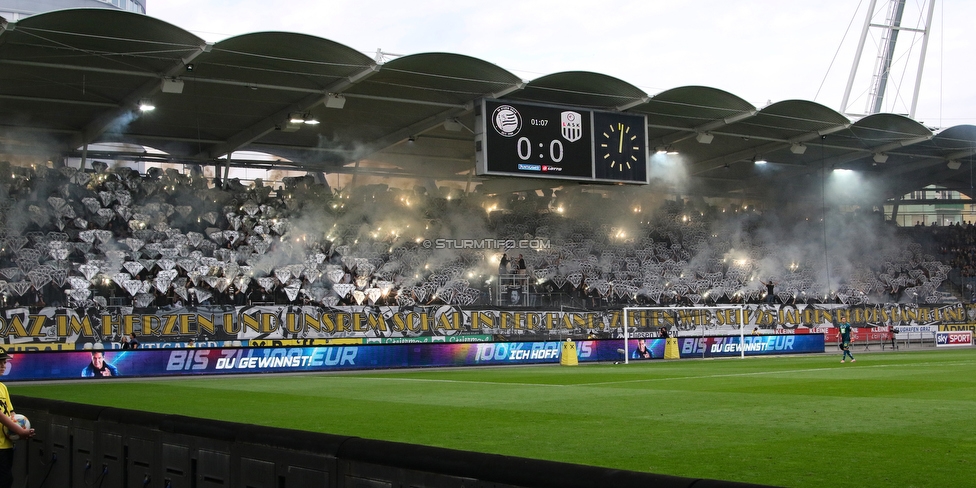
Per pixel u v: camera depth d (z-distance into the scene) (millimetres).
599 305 41594
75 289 33062
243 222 39812
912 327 44781
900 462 9211
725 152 47938
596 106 37938
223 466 6930
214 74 32094
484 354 32594
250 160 43906
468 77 33562
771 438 11094
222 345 31375
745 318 41031
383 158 45969
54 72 31547
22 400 9680
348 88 34250
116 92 34250
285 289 36656
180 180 41031
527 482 4957
